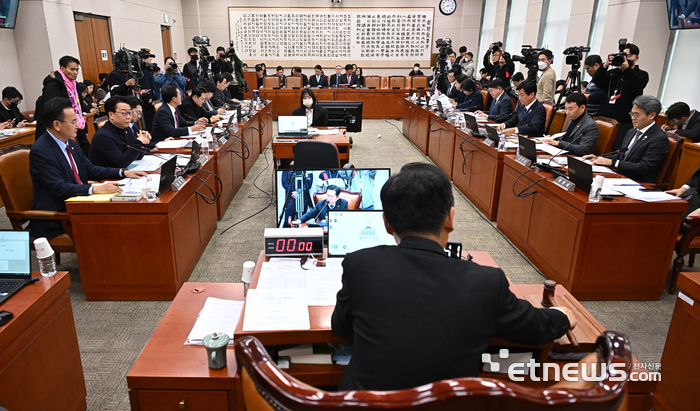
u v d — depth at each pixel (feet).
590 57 17.08
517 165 11.28
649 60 19.39
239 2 38.34
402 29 39.29
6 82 19.75
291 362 4.90
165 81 23.29
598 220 8.48
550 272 9.86
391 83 34.91
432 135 20.48
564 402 1.99
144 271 8.66
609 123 12.61
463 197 15.70
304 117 15.66
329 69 40.06
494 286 3.23
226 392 4.59
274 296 5.15
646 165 10.45
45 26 20.20
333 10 38.70
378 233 6.00
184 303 5.81
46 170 8.61
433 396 2.00
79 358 5.92
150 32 31.63
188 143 12.71
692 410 5.70
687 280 5.76
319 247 6.09
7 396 4.56
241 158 16.83
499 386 2.02
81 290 9.30
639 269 8.84
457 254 5.47
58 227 8.96
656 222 8.54
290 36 39.09
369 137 26.61
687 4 17.34
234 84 27.12
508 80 23.32
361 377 3.11
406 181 3.51
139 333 7.95
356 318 3.31
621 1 19.93
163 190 8.71
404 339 3.04
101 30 25.46
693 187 9.75
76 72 15.47
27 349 4.85
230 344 5.04
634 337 7.99
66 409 5.64
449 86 26.43
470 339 3.07
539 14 28.63
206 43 25.96
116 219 8.30
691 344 5.71
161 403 4.64
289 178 7.16
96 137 10.32
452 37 39.73
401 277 3.24
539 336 3.48
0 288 5.12
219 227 12.83
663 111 18.75
